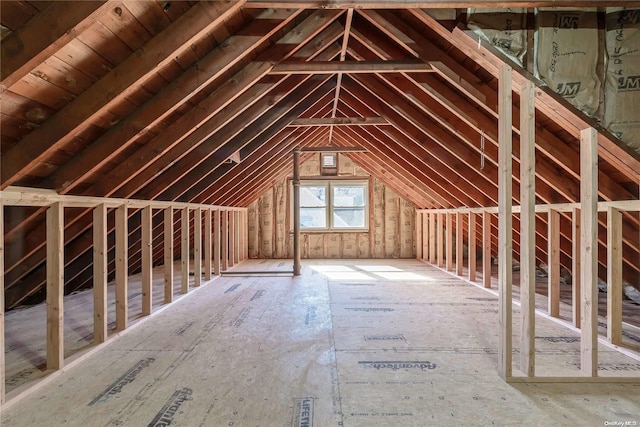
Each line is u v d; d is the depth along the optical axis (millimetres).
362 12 2861
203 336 2965
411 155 5520
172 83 2414
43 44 1526
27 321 3518
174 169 3514
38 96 1864
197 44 2287
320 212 8648
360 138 6703
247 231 8609
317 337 2916
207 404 1902
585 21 2174
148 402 1930
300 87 3943
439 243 6926
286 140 5613
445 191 5891
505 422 1746
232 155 3908
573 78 2170
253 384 2119
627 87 2143
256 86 3139
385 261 7945
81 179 2430
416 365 2381
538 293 4766
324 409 1848
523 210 2211
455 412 1825
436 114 3584
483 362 2438
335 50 3586
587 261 2213
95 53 1857
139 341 2857
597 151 2398
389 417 1778
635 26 2129
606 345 2764
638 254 3469
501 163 2262
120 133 2418
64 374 2275
